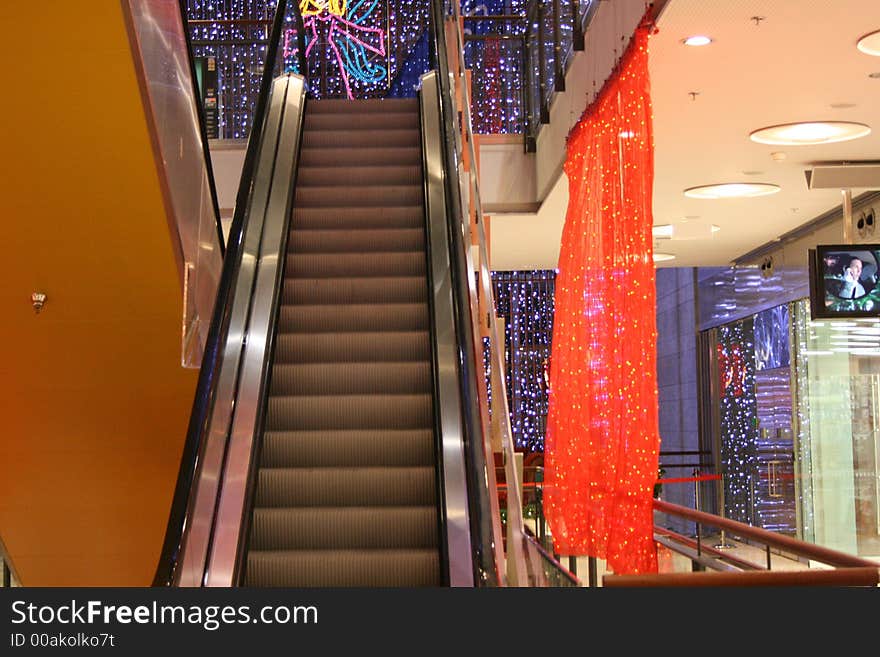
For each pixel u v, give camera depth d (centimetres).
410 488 525
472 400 473
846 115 813
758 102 784
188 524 396
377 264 699
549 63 1172
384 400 577
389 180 807
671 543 810
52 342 686
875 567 444
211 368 483
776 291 1331
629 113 743
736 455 1479
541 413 1952
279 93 895
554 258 1585
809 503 1229
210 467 446
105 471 780
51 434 754
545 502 1085
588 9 954
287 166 778
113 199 593
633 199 750
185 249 651
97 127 554
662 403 1817
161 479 789
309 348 623
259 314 603
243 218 626
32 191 586
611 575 423
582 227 980
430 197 731
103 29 509
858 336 1116
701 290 1620
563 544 1001
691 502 1602
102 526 820
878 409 1074
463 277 572
